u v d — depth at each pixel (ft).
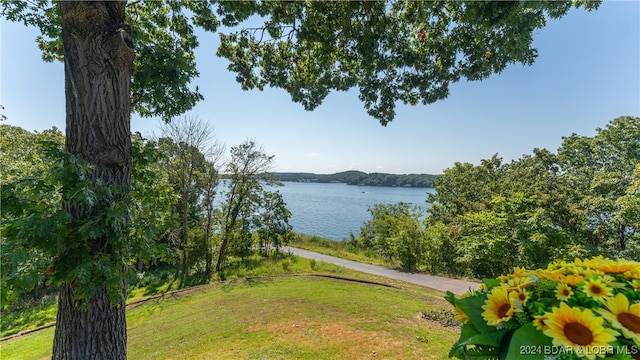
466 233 42.27
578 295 2.70
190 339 18.61
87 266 6.22
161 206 9.80
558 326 2.46
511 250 35.37
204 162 49.11
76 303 7.16
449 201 65.16
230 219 48.60
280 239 58.54
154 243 8.73
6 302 5.73
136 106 14.19
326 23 12.60
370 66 13.29
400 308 22.80
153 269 47.73
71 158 6.55
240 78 15.61
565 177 55.01
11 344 24.09
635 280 2.84
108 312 7.54
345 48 13.47
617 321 2.40
